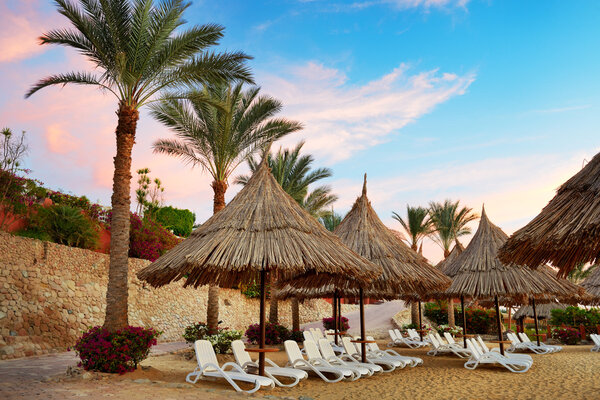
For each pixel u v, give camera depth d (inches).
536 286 490.6
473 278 522.3
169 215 1035.3
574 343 901.8
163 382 305.3
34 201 611.8
